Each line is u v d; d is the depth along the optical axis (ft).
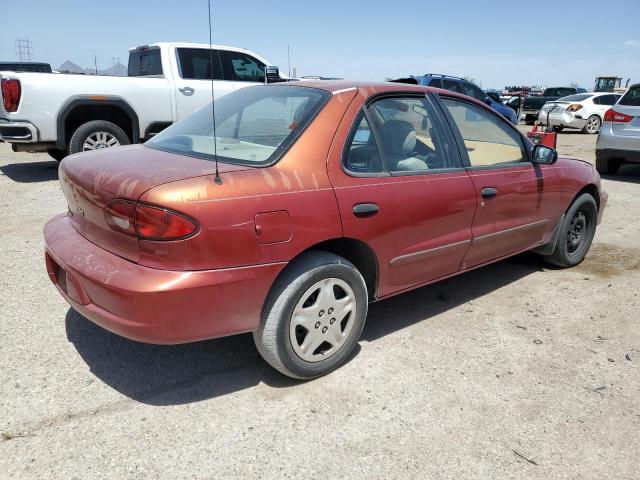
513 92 123.54
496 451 8.06
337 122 9.64
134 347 10.61
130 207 7.80
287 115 9.85
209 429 8.29
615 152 30.81
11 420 8.28
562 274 15.61
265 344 8.91
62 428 8.16
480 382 9.82
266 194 8.36
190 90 28.27
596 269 16.10
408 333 11.64
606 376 10.20
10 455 7.55
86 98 25.20
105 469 7.39
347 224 9.30
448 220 11.25
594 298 13.85
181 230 7.64
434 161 11.37
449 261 11.74
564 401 9.36
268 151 9.11
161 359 10.24
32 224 18.49
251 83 30.94
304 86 10.69
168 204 7.59
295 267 8.89
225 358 10.37
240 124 10.28
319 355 9.57
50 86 24.30
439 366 10.32
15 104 23.86
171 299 7.70
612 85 115.85
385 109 10.69
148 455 7.69
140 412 8.63
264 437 8.16
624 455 8.09
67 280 8.87
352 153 9.77
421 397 9.30
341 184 9.36
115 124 26.99
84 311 8.54
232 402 8.99
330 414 8.75
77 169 9.29
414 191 10.47
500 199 12.48
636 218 22.33
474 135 12.54
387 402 9.12
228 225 7.93
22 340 10.66
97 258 8.40
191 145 9.98
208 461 7.63
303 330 9.33
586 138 55.72
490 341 11.40
